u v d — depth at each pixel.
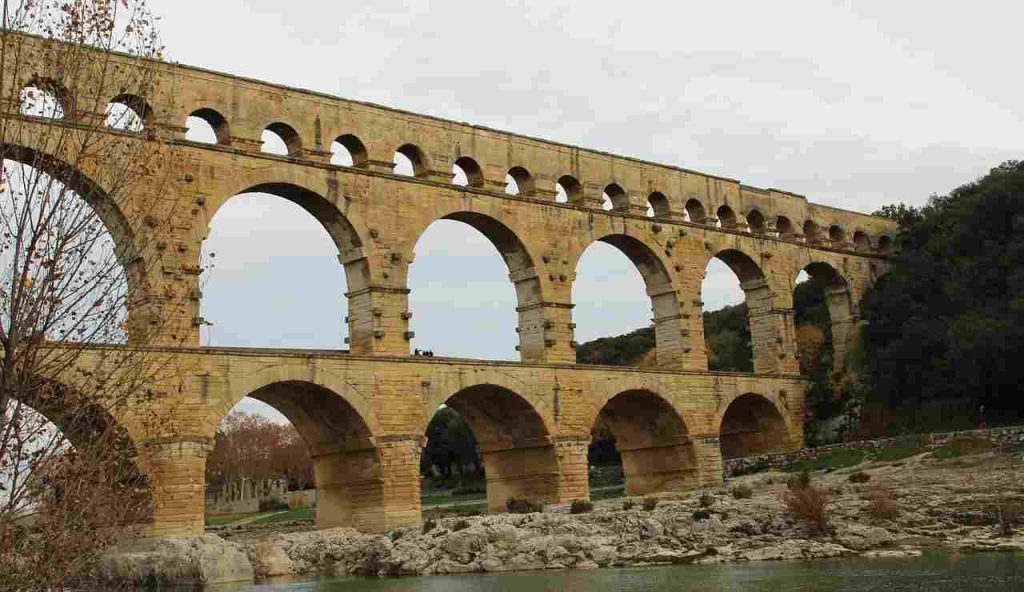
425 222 71.25
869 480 70.44
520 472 76.62
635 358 140.50
